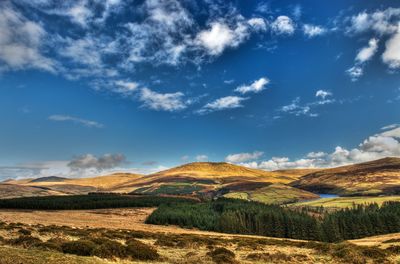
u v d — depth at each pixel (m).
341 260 43.31
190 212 186.75
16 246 37.66
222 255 38.34
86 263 26.38
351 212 180.12
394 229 141.75
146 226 147.62
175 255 40.94
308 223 145.38
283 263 40.66
